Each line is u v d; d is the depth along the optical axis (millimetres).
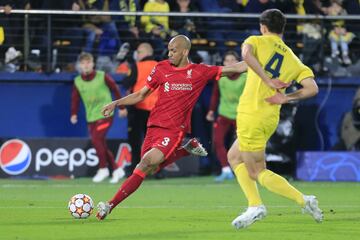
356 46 51406
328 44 50719
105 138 45750
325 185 45031
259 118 25578
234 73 28031
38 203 34531
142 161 27781
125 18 49844
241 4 51062
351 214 30828
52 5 49406
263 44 25781
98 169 47438
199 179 47438
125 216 29656
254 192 25891
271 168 47844
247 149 25875
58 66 49844
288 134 47438
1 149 47062
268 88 25484
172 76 27844
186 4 49625
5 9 47344
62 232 24844
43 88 48938
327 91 50000
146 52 44906
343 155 47375
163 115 27844
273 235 24406
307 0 50719
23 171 47062
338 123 50125
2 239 23234
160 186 43844
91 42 49344
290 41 50094
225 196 38594
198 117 49688
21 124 48875
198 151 28344
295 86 45906
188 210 32156
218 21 49875
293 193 25828
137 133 46125
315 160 47312
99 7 49625
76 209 28234
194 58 49031
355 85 50094
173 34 49125
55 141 47344
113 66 49531
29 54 49000
